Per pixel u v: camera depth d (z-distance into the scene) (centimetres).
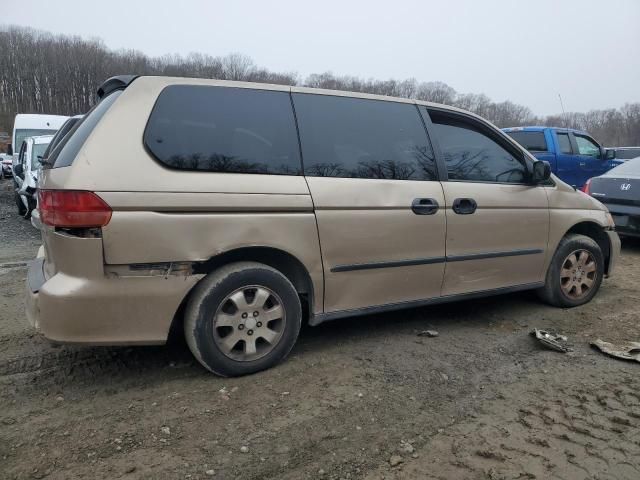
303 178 322
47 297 270
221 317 302
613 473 230
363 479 225
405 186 360
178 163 287
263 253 316
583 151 1129
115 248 268
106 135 276
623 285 551
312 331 396
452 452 244
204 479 221
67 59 7325
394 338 385
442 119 400
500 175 418
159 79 300
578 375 326
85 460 232
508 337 392
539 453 244
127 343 282
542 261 441
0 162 2902
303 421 267
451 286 389
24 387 301
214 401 285
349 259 337
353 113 357
